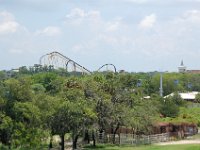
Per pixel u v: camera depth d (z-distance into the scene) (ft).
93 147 297.53
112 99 338.75
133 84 421.18
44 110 240.73
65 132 260.62
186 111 546.67
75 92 283.38
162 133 376.89
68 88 298.97
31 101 226.99
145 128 346.95
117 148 292.61
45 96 247.70
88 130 282.15
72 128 263.29
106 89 343.87
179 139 385.09
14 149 221.46
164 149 282.77
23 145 224.74
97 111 305.32
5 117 208.03
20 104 213.66
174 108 495.82
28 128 218.18
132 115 330.75
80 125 268.00
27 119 217.97
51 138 270.67
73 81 317.22
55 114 254.27
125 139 329.72
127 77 412.16
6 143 214.90
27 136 217.56
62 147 266.57
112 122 319.68
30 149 234.99
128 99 351.46
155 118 376.89
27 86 223.51
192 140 377.30
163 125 387.55
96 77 360.48
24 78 233.96
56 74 623.36
